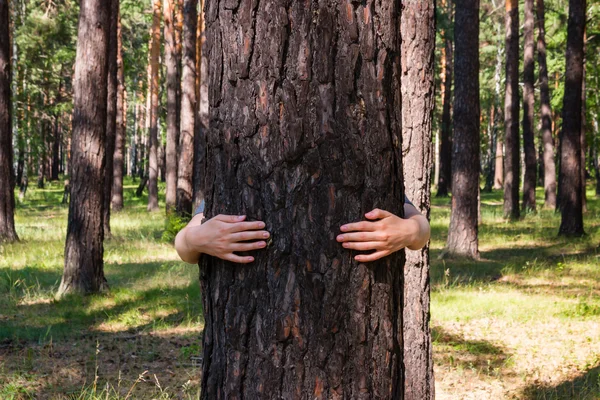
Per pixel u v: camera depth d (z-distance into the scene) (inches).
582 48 685.3
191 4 762.8
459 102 571.5
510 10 935.7
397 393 77.9
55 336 304.8
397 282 79.1
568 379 256.1
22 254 545.6
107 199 677.9
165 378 247.1
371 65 73.6
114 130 716.7
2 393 218.1
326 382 72.6
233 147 74.5
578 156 697.0
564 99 701.3
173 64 925.2
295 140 71.8
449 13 1471.5
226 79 74.8
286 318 72.4
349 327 73.1
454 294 411.5
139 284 435.8
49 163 2070.6
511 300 393.4
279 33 71.7
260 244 72.6
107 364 263.3
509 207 940.0
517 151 925.2
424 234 77.2
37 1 1155.9
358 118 73.0
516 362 279.6
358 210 73.2
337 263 72.5
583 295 411.2
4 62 617.9
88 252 403.2
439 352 295.0
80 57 402.0
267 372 73.3
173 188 931.3
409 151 193.3
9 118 621.6
